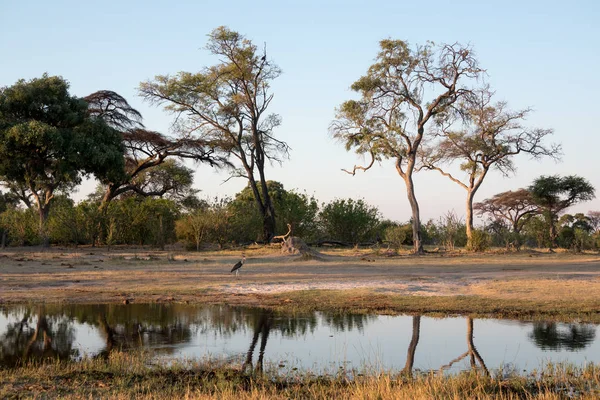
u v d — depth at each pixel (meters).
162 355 9.77
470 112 41.53
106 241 40.59
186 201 58.22
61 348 10.29
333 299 15.75
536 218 53.34
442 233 46.03
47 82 39.84
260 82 45.94
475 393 7.51
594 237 47.97
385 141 38.41
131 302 15.48
